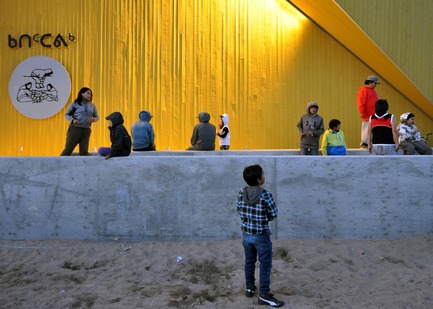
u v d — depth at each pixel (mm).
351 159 6723
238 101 11836
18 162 7027
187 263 6020
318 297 4980
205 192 6820
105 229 6895
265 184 6766
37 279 5609
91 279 5586
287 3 11766
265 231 4750
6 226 7020
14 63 12211
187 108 11914
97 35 12094
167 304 4781
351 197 6707
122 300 4906
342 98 11703
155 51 11977
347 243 6512
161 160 6867
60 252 6480
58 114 12102
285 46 11773
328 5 9641
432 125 11422
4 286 5375
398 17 10016
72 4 12148
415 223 6680
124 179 6895
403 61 10023
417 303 4703
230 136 11820
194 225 6816
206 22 11898
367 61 11297
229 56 11852
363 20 9969
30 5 12219
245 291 5109
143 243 6766
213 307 4711
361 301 4828
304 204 6730
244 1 11828
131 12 12047
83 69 12094
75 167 6961
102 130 11992
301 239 6707
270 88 11805
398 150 8938
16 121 12180
